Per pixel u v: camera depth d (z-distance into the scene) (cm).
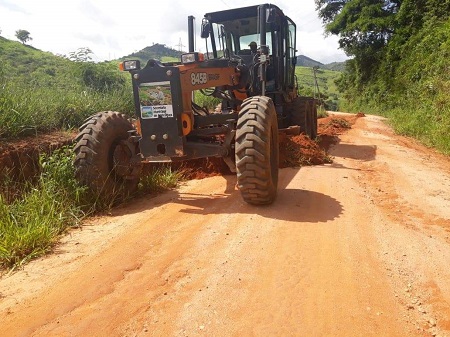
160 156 470
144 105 463
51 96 737
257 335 233
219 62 558
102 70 1007
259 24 689
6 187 445
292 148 688
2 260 338
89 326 245
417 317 253
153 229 401
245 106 453
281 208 447
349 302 265
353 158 764
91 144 467
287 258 326
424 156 836
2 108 555
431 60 1877
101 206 472
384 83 2666
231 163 480
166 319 250
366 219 418
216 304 264
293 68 898
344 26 3153
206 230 390
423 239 373
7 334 240
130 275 308
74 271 317
